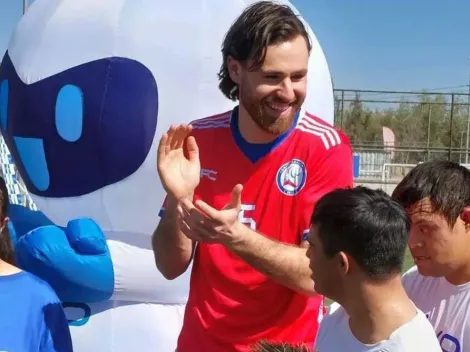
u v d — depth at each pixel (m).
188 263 2.46
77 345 3.81
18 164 4.21
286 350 1.51
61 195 3.93
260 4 2.22
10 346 2.01
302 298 2.33
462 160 20.34
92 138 3.70
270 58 2.15
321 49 4.20
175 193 2.20
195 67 3.70
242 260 2.29
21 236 3.91
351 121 24.55
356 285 1.63
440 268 1.84
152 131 3.68
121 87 3.66
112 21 3.75
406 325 1.59
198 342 2.41
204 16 3.78
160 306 3.93
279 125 2.23
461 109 25.36
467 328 1.86
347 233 1.61
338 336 1.76
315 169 2.29
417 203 1.80
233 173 2.36
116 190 3.77
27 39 4.06
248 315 2.32
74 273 3.65
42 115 3.85
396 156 22.39
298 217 2.29
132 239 3.85
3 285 2.07
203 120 2.49
